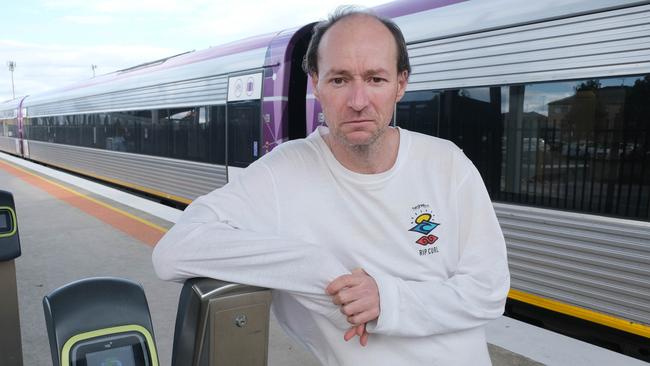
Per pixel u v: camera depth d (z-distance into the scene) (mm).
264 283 1040
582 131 3432
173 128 8305
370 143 1187
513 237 3920
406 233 1275
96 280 1077
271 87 6148
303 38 6047
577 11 3367
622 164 3268
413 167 1293
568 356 2738
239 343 1027
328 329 1219
